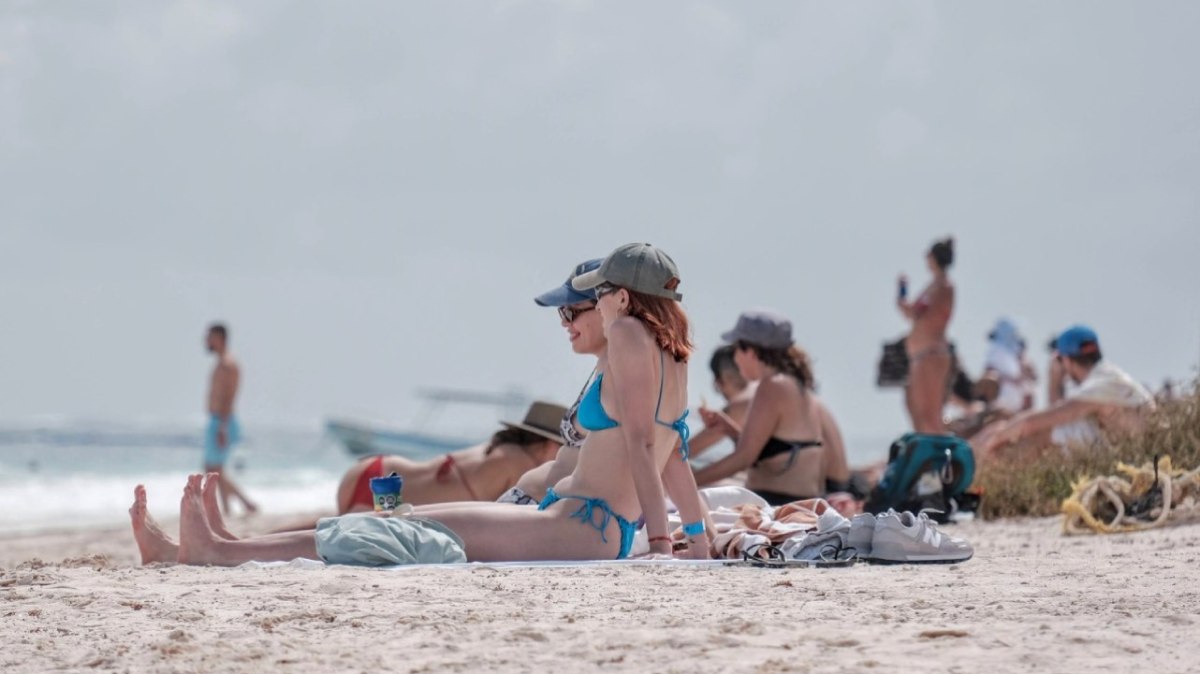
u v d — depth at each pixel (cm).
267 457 16112
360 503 2914
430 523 2162
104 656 1410
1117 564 2108
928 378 5509
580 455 2216
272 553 2183
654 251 2159
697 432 3234
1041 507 3647
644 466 2109
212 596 1784
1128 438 3588
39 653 1455
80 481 10056
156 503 7938
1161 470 2872
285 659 1372
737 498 2603
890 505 3303
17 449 15412
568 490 2208
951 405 6388
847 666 1284
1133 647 1351
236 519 5869
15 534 5169
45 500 8075
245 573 2016
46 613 1688
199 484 2223
